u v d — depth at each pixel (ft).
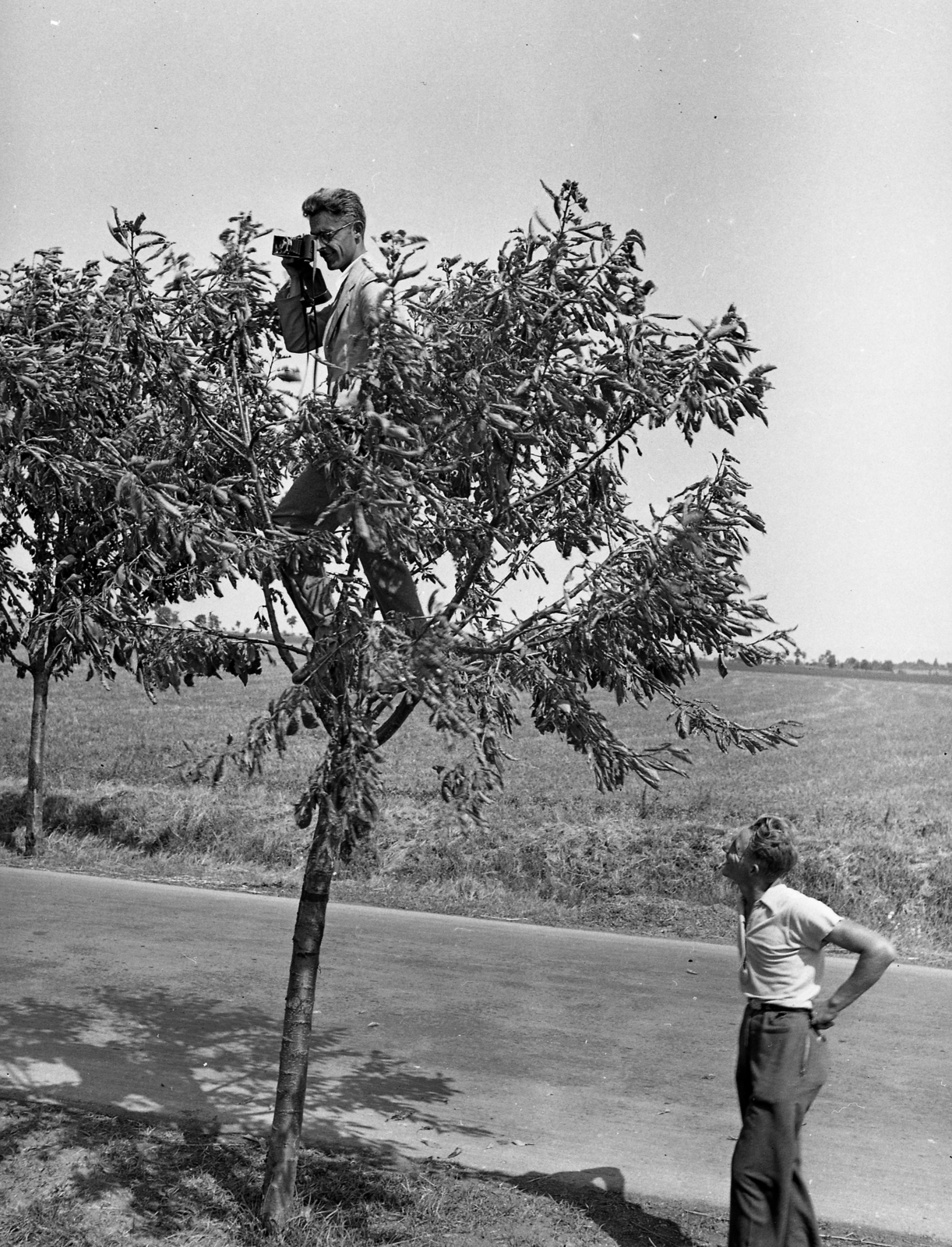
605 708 108.47
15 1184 16.28
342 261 14.78
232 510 13.78
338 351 14.24
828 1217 16.84
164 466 13.08
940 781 67.67
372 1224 15.46
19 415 13.12
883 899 45.14
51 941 34.55
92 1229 14.97
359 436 13.01
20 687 109.70
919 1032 28.35
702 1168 18.49
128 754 75.15
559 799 61.31
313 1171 17.10
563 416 14.47
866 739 85.97
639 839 50.62
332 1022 27.02
